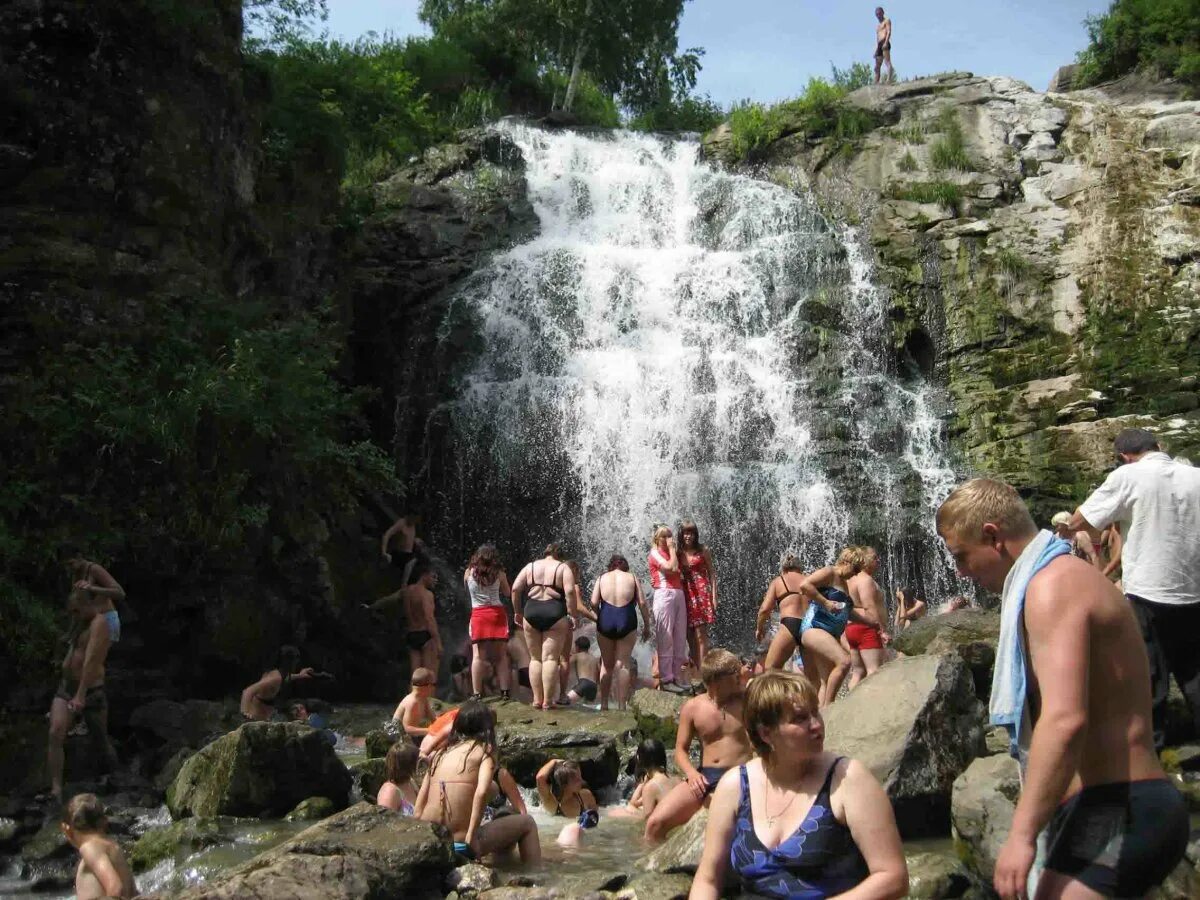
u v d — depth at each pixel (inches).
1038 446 778.8
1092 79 1193.4
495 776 273.4
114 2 510.6
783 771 140.3
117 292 493.0
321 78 946.1
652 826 283.6
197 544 477.4
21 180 485.1
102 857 215.2
